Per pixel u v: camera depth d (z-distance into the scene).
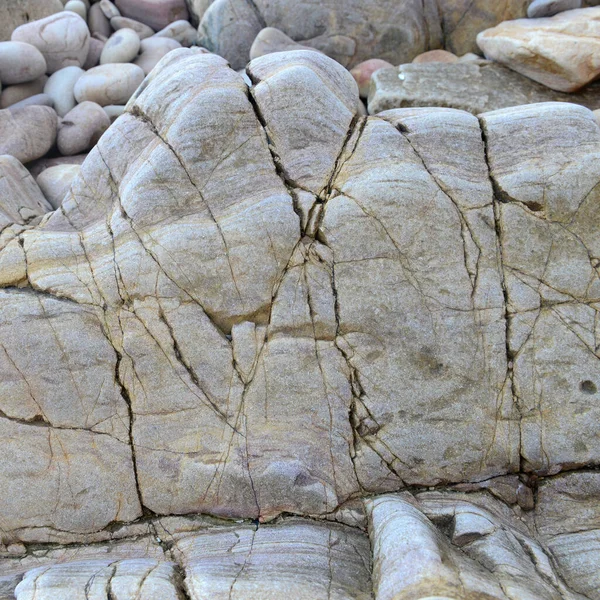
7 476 1.51
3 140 1.88
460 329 1.51
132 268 1.51
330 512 1.49
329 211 1.51
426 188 1.51
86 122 1.96
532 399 1.51
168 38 2.20
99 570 1.38
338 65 1.64
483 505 1.48
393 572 1.26
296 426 1.51
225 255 1.50
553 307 1.51
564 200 1.51
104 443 1.51
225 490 1.50
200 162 1.52
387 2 2.03
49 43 2.07
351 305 1.51
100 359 1.51
